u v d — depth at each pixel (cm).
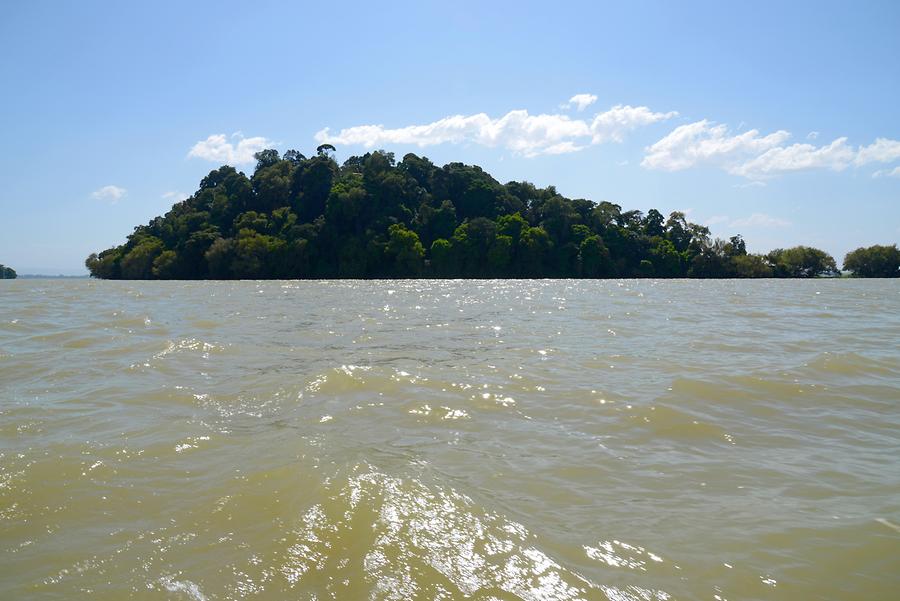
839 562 417
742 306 2805
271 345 1422
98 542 438
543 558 412
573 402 855
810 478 579
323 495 498
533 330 1759
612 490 545
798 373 1032
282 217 9962
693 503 517
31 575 393
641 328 1808
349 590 375
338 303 3000
